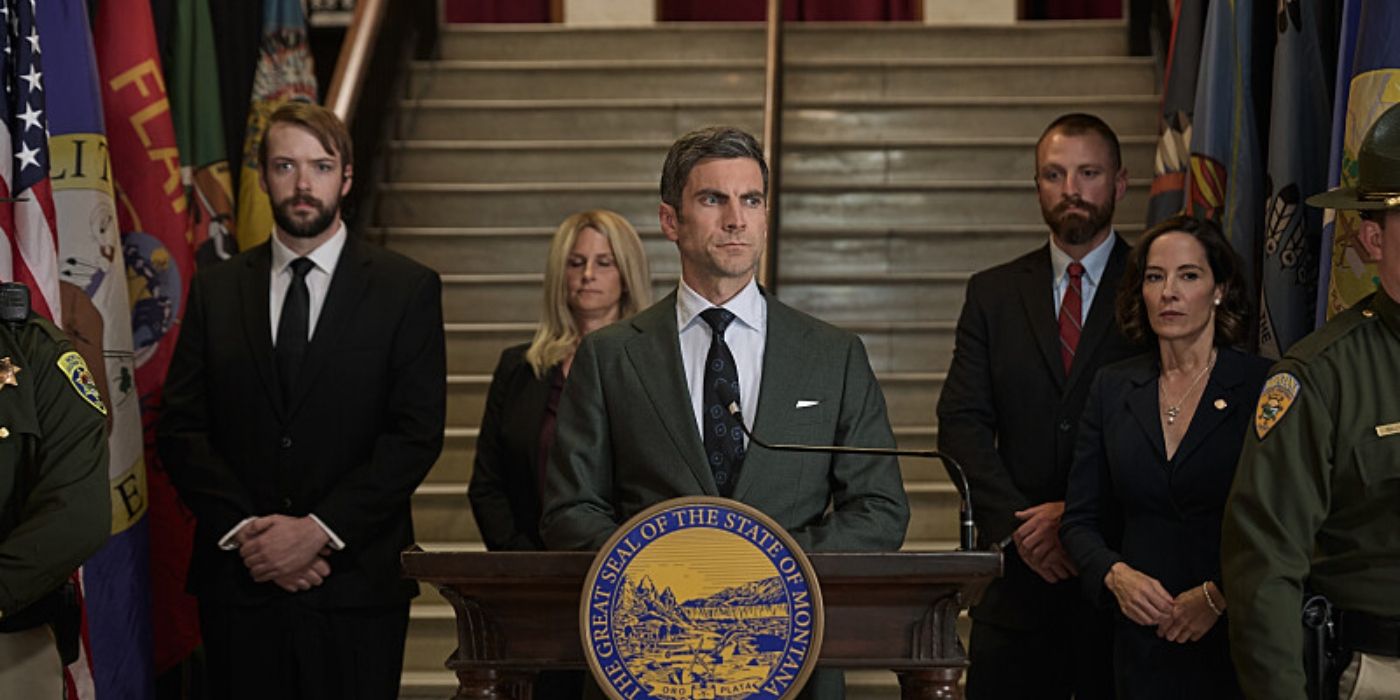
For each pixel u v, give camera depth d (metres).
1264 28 7.03
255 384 6.51
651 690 3.80
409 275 6.75
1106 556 5.66
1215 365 5.68
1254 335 6.72
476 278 10.73
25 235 6.12
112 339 6.77
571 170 11.98
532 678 4.30
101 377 6.71
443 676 8.02
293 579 6.30
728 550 3.85
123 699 6.68
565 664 4.02
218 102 8.27
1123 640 5.63
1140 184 11.15
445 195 11.62
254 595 6.34
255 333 6.57
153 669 7.05
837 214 11.52
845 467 4.61
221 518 6.31
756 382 4.64
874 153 11.91
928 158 11.88
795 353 4.64
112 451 6.73
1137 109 11.97
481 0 15.49
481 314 10.74
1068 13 15.49
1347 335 4.55
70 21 6.77
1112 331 6.36
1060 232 6.52
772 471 4.51
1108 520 5.96
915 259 11.12
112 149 7.50
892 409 9.90
